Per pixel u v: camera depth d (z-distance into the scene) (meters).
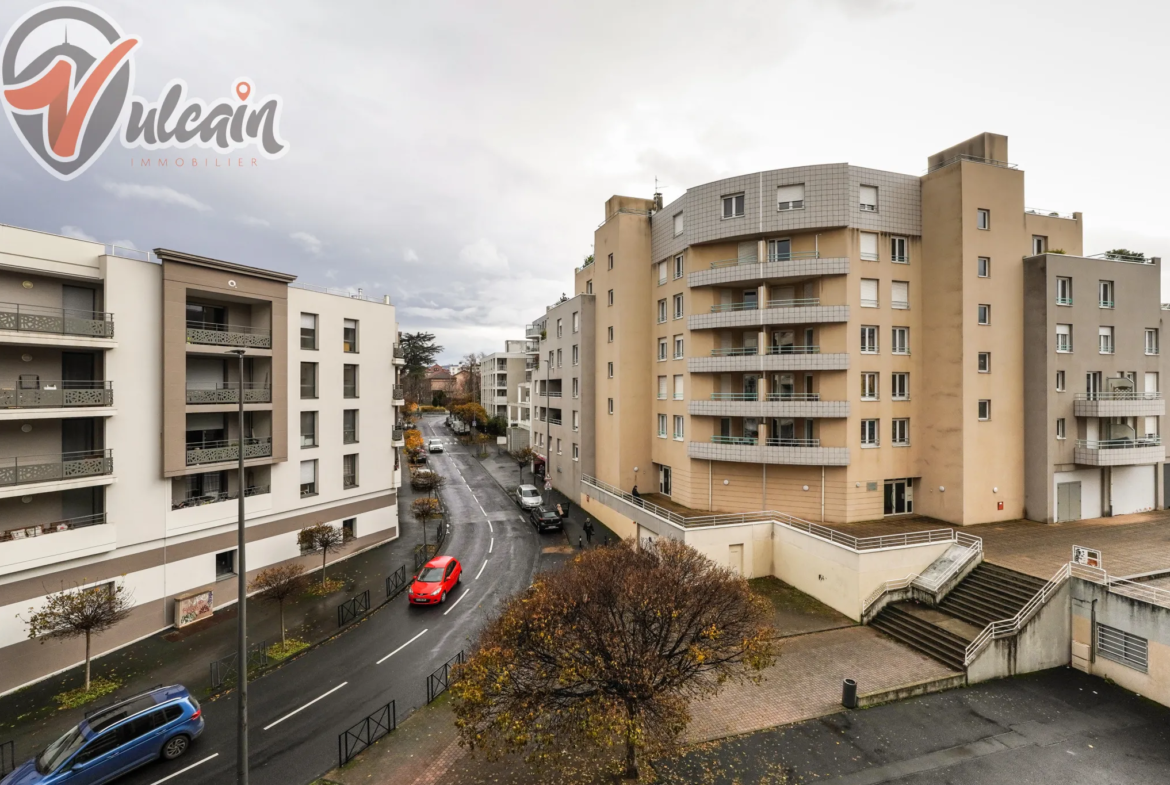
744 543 24.59
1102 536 23.41
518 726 10.19
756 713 14.62
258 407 24.45
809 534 22.73
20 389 17.34
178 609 21.22
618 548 17.78
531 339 55.28
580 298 38.41
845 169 25.66
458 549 30.53
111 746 12.69
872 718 14.41
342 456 29.38
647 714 11.04
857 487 26.00
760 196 26.86
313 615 22.11
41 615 15.71
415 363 98.38
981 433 25.41
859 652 17.77
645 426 34.00
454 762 13.08
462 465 57.84
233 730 14.66
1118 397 26.03
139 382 20.66
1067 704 15.10
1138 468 28.28
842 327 25.73
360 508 30.38
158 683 17.20
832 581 21.38
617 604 12.33
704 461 29.28
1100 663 16.61
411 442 63.00
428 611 22.39
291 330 26.59
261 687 16.77
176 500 22.34
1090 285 26.53
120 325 20.06
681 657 11.96
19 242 17.86
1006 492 25.95
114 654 19.12
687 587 13.40
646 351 33.97
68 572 18.58
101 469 19.31
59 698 16.34
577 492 39.88
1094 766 12.51
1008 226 25.86
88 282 19.84
